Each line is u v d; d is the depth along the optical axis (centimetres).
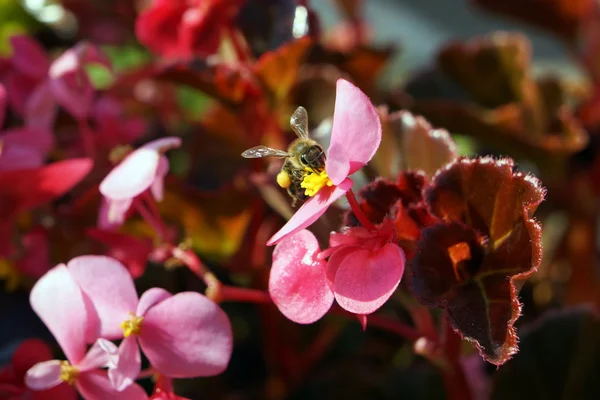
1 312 38
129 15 51
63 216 35
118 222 31
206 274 30
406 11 90
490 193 28
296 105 39
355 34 53
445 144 31
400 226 28
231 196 36
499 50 45
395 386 38
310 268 27
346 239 27
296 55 37
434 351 30
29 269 35
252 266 37
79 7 51
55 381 27
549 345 34
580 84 54
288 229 26
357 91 26
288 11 40
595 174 45
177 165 47
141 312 27
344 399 38
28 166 34
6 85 39
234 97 37
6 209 33
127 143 39
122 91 43
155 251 31
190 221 36
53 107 36
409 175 29
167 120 46
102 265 28
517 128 40
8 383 29
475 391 37
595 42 51
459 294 27
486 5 52
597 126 47
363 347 42
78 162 32
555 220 51
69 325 27
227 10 36
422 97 49
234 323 43
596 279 46
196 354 27
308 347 42
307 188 27
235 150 42
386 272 26
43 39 52
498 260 27
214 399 39
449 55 45
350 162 25
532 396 34
